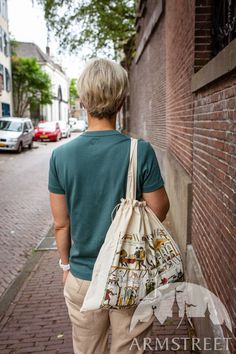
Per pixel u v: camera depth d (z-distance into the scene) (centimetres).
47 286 436
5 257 548
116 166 171
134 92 1634
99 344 192
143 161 172
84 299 173
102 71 173
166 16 706
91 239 176
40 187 1094
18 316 367
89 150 174
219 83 274
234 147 229
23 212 816
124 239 168
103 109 175
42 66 4872
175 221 545
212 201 293
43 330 341
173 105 609
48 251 566
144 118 1218
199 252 351
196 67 390
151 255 171
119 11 1530
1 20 3027
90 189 173
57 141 3050
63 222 186
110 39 1642
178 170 502
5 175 1312
